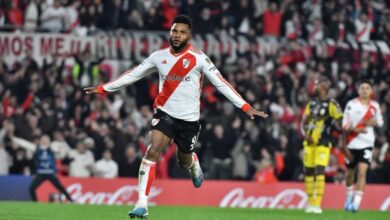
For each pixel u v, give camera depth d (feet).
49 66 159.33
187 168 72.13
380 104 161.27
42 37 160.04
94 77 161.38
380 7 186.50
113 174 136.15
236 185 131.03
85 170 135.74
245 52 167.94
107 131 140.36
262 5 176.86
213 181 130.72
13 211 81.41
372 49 175.42
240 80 158.92
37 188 126.11
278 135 150.10
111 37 163.02
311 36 178.29
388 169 147.43
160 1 170.81
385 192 133.39
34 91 152.05
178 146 67.72
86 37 161.99
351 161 107.65
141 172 63.93
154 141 64.44
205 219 77.25
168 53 65.05
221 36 168.66
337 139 145.59
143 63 65.72
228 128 144.77
